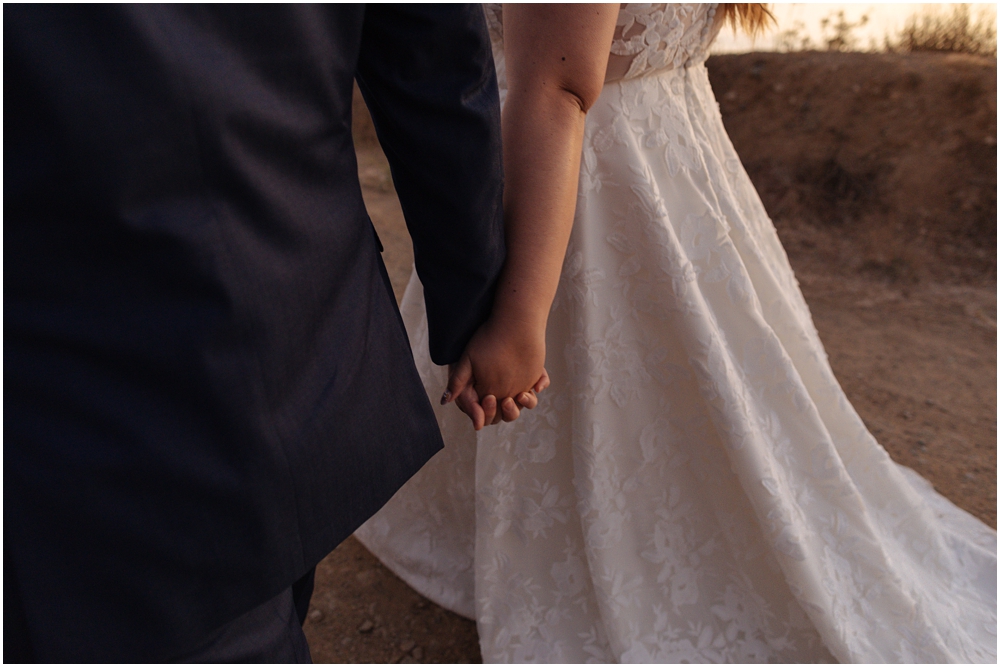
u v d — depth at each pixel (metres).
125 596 0.64
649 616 1.53
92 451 0.61
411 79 0.77
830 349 3.29
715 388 1.33
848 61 5.25
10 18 0.50
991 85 4.55
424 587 1.80
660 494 1.48
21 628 0.65
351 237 0.76
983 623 1.59
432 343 1.08
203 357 0.61
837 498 1.48
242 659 0.75
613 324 1.38
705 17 1.41
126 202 0.55
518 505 1.51
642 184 1.31
